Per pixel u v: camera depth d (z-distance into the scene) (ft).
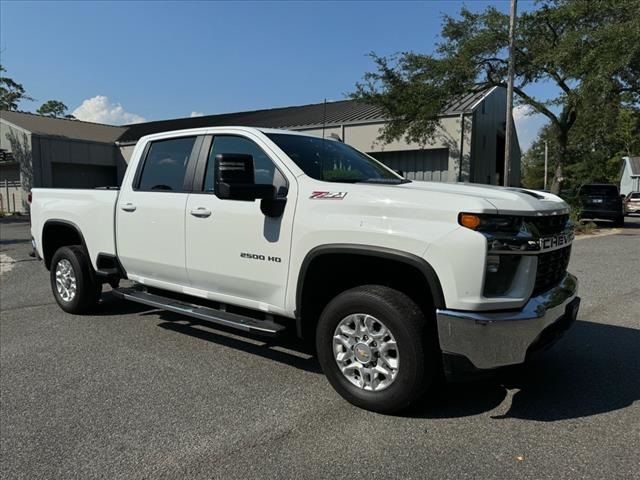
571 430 10.68
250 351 15.83
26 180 86.22
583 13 50.06
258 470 9.32
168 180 15.89
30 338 17.22
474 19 56.34
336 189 11.96
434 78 57.00
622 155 169.99
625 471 9.14
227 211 13.76
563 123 63.82
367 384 11.64
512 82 49.67
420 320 10.84
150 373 14.05
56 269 20.58
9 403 12.23
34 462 9.66
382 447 10.06
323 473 9.21
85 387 13.12
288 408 11.83
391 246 10.84
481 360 10.17
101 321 19.25
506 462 9.47
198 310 14.92
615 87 50.21
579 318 19.10
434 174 64.28
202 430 10.81
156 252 15.94
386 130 61.36
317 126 71.15
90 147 92.84
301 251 12.23
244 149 14.20
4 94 149.18
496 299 10.25
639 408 11.68
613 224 69.36
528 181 239.30
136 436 10.59
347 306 11.65
